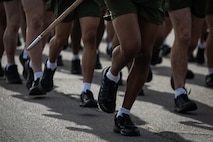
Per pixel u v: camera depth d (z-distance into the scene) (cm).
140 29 927
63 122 1034
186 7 1144
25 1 1191
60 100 1208
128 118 979
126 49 906
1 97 1207
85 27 1123
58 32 1142
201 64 1770
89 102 1145
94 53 1148
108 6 921
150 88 1400
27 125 1001
